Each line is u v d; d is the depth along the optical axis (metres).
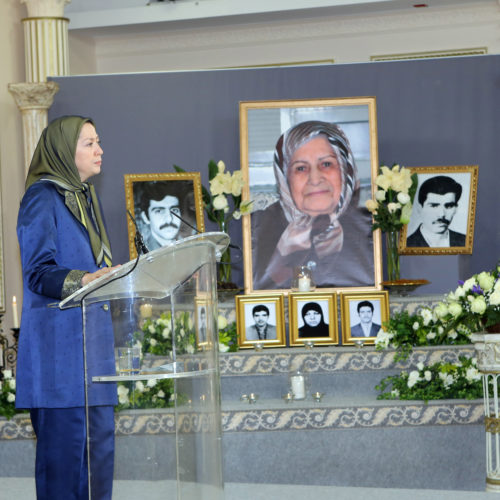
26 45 8.39
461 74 7.16
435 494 3.74
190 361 2.28
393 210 6.41
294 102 6.85
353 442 5.04
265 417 5.09
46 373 2.57
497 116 7.13
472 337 4.28
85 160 2.79
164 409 2.23
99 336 2.25
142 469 2.22
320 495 3.79
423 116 7.19
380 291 6.09
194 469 2.25
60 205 2.68
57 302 2.56
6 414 5.05
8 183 8.24
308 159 6.80
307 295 6.12
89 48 11.05
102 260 2.79
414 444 5.02
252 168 6.83
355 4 9.66
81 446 2.55
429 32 10.20
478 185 7.12
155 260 2.17
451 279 6.90
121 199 7.28
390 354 5.67
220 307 6.19
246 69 7.30
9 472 5.04
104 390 2.24
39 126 7.41
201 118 7.34
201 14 9.98
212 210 6.84
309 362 5.73
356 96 7.21
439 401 5.03
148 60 11.07
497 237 7.11
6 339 7.36
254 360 5.75
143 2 10.25
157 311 2.25
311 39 10.57
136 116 7.35
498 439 4.30
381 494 3.78
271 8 9.77
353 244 6.69
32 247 2.58
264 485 4.07
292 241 6.73
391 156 7.21
